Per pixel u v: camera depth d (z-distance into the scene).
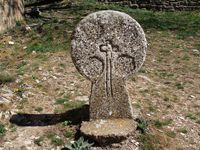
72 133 1.79
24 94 2.11
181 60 2.79
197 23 3.81
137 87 2.27
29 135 1.80
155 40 3.21
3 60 2.69
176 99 2.16
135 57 1.77
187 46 3.09
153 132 1.82
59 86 2.23
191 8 4.31
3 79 2.23
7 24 3.38
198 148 1.79
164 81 2.40
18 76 2.32
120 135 1.71
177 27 3.62
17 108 1.99
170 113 2.01
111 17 1.72
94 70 1.78
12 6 3.53
